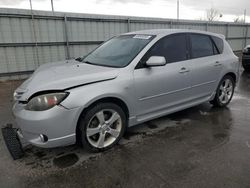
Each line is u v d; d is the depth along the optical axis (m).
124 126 3.32
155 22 12.74
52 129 2.68
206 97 4.54
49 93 2.72
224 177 2.55
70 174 2.65
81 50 10.51
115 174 2.64
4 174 2.67
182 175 2.60
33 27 9.08
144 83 3.37
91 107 2.95
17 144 3.25
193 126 3.99
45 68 3.70
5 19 8.42
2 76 8.80
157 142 3.41
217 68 4.52
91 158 2.98
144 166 2.79
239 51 18.98
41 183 2.51
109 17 10.95
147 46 3.55
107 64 3.52
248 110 4.83
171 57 3.81
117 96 3.09
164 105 3.77
